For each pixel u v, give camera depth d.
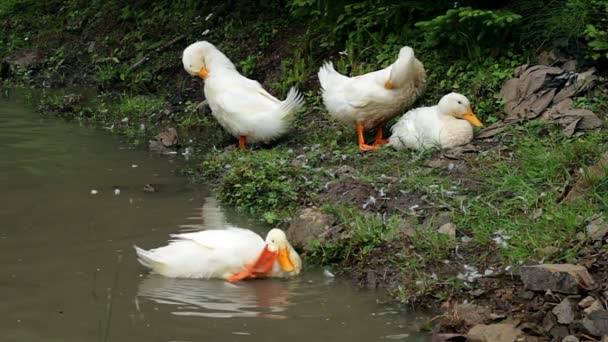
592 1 10.65
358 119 10.18
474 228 7.61
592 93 10.02
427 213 8.06
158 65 15.02
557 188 8.06
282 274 7.27
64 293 6.84
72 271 7.27
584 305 6.22
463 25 11.21
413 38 12.02
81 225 8.37
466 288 6.79
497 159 9.05
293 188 9.11
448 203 8.18
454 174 8.86
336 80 10.41
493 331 6.04
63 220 8.50
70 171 10.21
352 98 10.09
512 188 8.28
